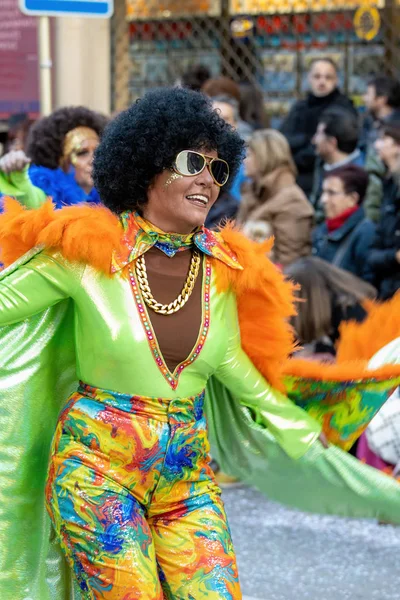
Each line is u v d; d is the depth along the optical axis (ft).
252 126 28.09
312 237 25.58
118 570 11.09
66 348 12.44
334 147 26.32
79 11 25.59
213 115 11.84
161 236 11.74
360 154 26.86
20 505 12.44
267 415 12.80
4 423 12.35
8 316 11.55
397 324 13.70
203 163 11.58
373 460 20.40
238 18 33.86
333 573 18.74
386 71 32.17
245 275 12.12
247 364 12.61
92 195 20.59
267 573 18.71
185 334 11.62
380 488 12.85
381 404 13.46
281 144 25.05
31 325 12.23
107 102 34.58
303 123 28.04
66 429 11.59
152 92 12.03
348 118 26.35
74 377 12.59
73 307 12.26
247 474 13.46
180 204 11.59
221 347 11.94
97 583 11.21
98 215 11.77
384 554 19.71
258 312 12.55
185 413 11.69
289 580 18.39
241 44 33.88
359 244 24.59
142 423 11.43
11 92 33.42
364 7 32.17
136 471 11.45
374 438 19.89
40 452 12.53
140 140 11.57
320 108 27.86
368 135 27.32
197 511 11.80
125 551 11.12
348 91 32.76
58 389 12.53
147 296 11.53
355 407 13.43
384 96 27.48
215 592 11.28
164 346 11.53
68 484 11.36
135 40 34.78
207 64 34.35
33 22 32.89
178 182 11.52
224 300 12.12
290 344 12.85
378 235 24.49
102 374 11.53
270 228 24.79
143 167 11.64
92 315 11.49
